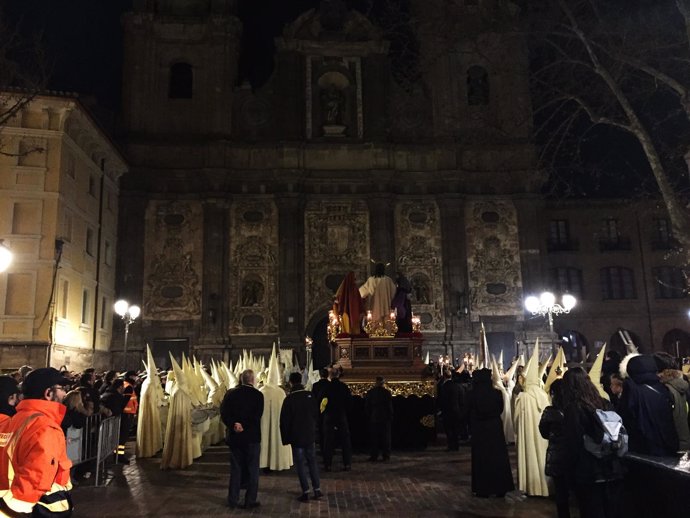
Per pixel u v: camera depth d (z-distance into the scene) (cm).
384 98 4394
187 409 1562
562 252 4706
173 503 1130
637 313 4669
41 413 497
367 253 4234
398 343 1897
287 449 1507
